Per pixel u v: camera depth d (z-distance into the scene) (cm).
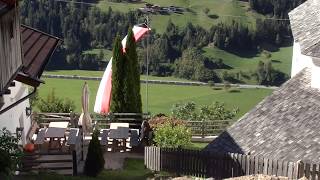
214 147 2288
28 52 2334
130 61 3259
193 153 2341
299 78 2461
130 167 2669
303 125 2108
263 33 15512
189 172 2373
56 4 13262
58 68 13775
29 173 2239
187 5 16662
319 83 2295
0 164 1599
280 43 15612
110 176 2430
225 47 15225
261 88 13800
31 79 2022
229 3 16750
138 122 3278
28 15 12612
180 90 13275
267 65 14425
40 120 3347
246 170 2067
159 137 2892
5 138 1747
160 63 14312
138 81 3341
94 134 2402
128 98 3284
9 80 1808
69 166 2453
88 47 13975
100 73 13638
